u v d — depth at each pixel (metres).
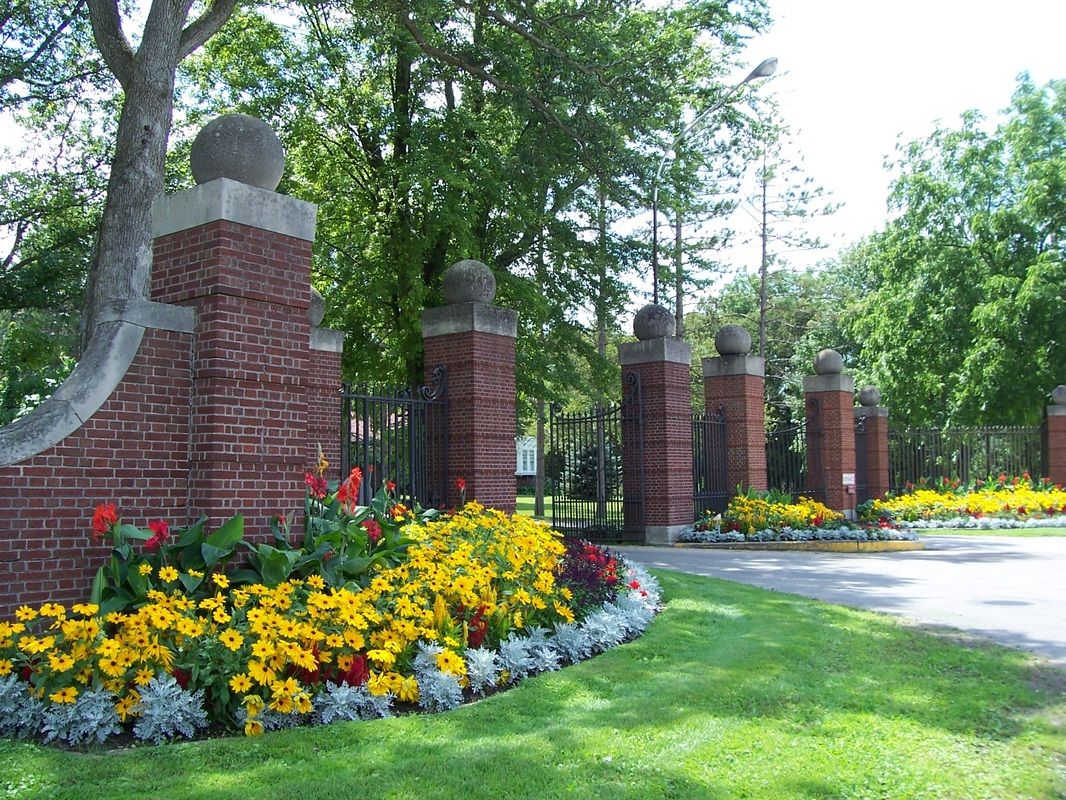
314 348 13.20
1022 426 30.30
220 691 5.17
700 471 18.75
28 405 18.00
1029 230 31.25
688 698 5.72
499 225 21.00
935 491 26.83
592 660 6.87
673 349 17.55
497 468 12.27
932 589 11.20
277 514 7.34
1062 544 17.44
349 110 20.03
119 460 6.67
